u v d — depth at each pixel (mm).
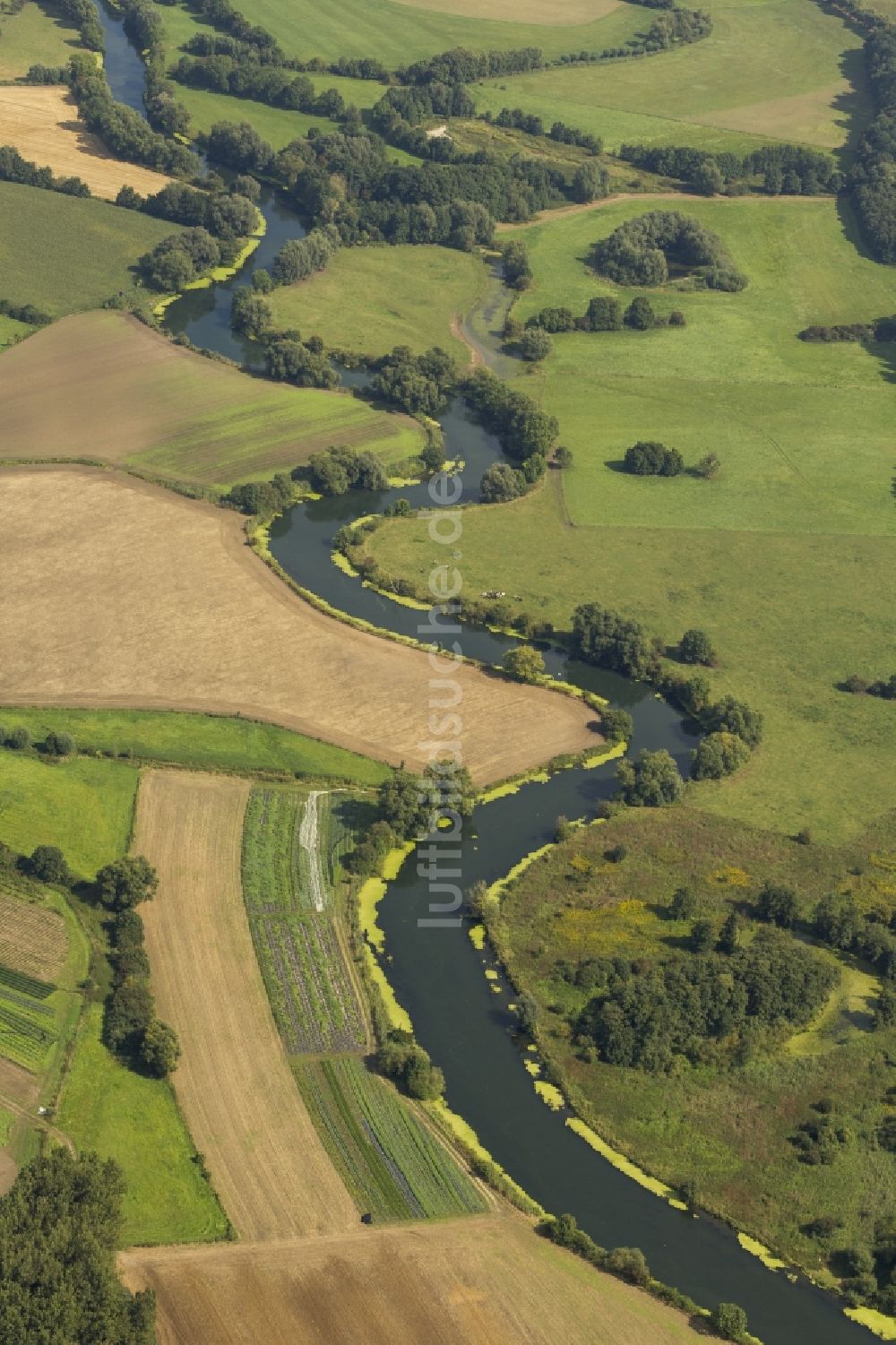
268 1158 190125
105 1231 167875
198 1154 189500
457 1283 176000
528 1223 185250
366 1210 184500
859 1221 188750
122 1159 187500
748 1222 187750
